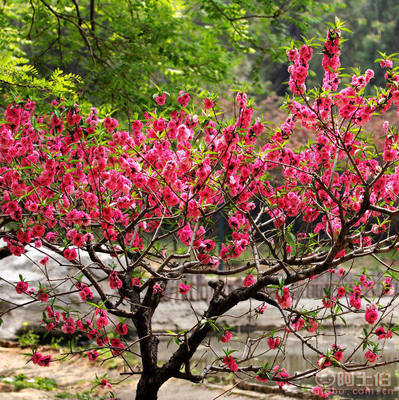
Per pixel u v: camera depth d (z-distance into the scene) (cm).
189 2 933
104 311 379
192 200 332
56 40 883
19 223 320
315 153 371
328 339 902
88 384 694
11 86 392
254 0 944
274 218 374
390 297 944
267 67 2456
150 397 374
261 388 675
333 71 326
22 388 651
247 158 353
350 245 386
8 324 856
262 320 1038
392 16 2358
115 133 322
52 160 312
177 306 1099
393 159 311
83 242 328
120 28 878
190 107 381
